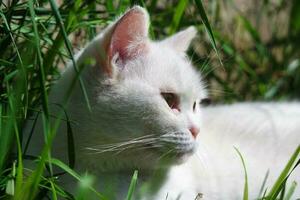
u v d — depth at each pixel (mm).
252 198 1250
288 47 1580
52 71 1256
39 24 1221
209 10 1518
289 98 1516
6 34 1189
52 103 1178
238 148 1279
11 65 1188
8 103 1148
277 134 1320
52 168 1140
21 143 1156
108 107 1158
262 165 1277
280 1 1649
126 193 1164
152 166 1174
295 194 1263
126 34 1169
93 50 1161
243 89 1520
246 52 1565
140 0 1248
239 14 1545
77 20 1243
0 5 1206
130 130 1158
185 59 1231
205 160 1239
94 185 1155
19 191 1067
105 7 1332
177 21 1343
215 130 1296
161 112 1157
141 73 1172
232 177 1250
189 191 1197
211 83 1481
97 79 1162
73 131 1163
